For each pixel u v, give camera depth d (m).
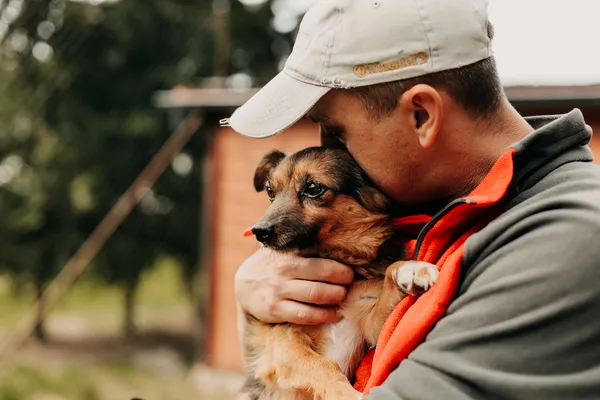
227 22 18.83
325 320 2.53
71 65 19.45
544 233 1.66
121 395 11.92
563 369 1.56
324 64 1.98
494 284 1.66
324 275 2.52
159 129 19.62
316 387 2.44
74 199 18.20
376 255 2.63
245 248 11.02
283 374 2.54
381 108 1.97
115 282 19.88
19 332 12.63
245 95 10.19
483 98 1.96
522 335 1.59
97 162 19.38
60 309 21.66
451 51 1.90
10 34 18.64
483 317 1.65
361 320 2.55
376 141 2.02
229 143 11.12
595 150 7.49
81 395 11.90
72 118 19.55
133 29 19.86
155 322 21.91
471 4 1.94
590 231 1.58
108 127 19.34
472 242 1.80
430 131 1.92
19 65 19.05
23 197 19.20
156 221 19.95
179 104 10.78
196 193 19.92
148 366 15.65
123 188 19.47
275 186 2.78
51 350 17.34
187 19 20.42
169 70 19.92
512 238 1.73
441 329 1.73
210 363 11.40
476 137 1.99
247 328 2.77
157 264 21.45
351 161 2.66
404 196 2.12
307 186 2.64
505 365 1.59
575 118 1.91
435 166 2.02
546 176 1.84
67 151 19.14
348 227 2.60
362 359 2.56
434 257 2.05
